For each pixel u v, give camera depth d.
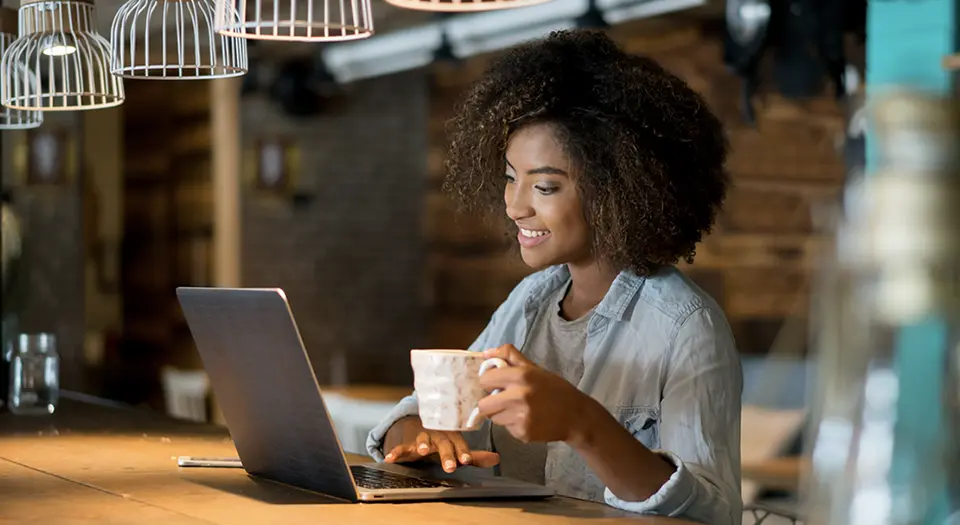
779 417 4.45
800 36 4.20
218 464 2.12
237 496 1.81
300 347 1.67
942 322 1.17
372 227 8.56
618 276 2.18
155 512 1.68
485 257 8.55
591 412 1.69
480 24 6.43
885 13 2.99
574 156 2.13
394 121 8.65
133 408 3.07
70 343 7.89
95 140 8.66
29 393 2.91
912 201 1.20
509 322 2.39
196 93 8.28
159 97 8.57
